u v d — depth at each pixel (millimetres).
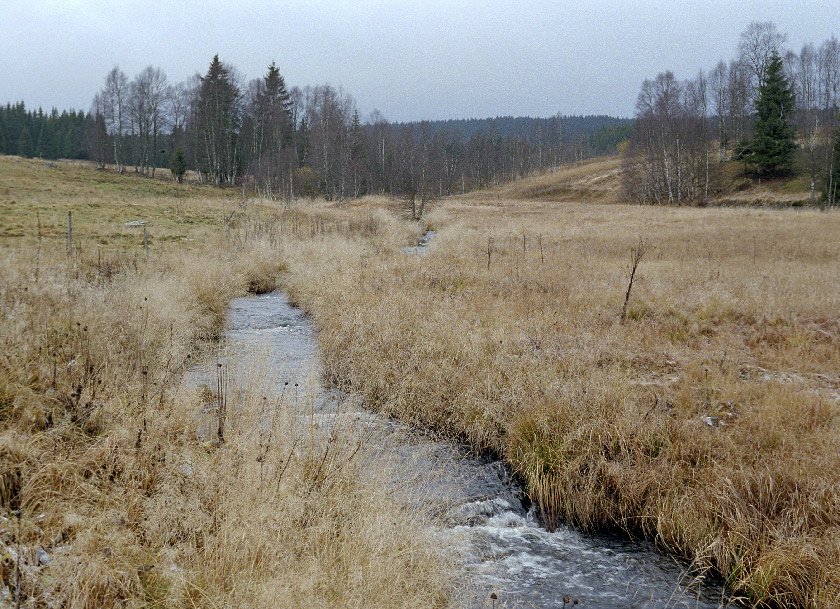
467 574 4746
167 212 29344
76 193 38219
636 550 5301
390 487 5605
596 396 6906
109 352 6852
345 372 9180
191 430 5680
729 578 4809
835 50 64438
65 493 4430
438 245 23078
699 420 6484
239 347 10359
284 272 17891
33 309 7707
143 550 4043
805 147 54312
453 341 9180
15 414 5309
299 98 76000
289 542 4273
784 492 5188
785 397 6836
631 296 12219
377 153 75438
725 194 54250
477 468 6633
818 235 22969
